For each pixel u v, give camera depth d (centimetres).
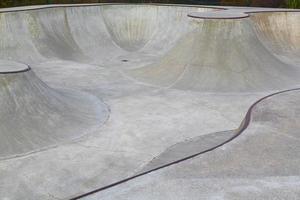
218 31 1381
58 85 1334
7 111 886
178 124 998
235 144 580
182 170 494
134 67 1634
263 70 1352
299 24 1836
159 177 475
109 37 1997
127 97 1214
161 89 1288
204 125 992
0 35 1644
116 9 2105
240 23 1398
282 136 615
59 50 1753
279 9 1944
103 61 1752
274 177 477
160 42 1992
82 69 1562
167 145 878
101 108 1112
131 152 839
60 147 850
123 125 988
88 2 2411
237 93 1227
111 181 721
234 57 1345
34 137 868
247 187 451
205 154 543
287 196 432
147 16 2111
